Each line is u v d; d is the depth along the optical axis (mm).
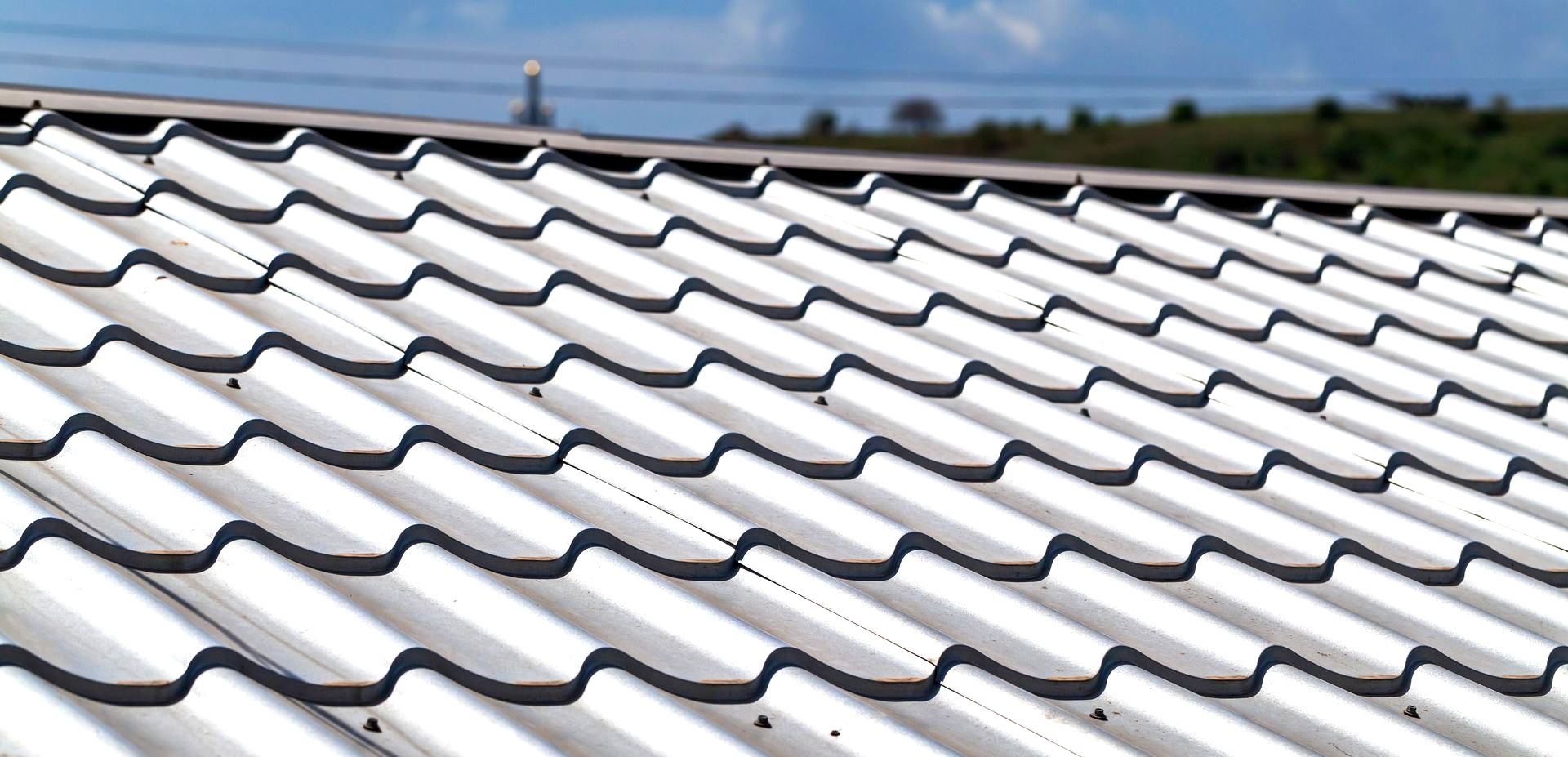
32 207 4316
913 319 4844
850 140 72562
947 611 3234
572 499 3410
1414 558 3881
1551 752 3148
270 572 2842
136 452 3164
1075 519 3746
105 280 4004
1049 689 3021
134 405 3383
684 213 5492
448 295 4277
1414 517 4008
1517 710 3225
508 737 2531
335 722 2541
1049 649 3141
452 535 3152
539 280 4523
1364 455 4367
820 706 2811
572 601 3031
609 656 2791
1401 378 5008
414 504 3260
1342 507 4047
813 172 6211
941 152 73062
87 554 2775
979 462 3928
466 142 5750
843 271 5105
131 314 3842
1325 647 3385
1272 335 5258
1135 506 3758
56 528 2811
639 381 4055
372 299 4238
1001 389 4344
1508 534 4129
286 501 3145
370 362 3832
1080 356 4801
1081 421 4207
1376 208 6941
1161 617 3328
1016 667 3055
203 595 2789
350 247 4520
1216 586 3553
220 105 5445
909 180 6344
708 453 3684
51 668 2480
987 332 4750
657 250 5086
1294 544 3791
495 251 4676
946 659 2992
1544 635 3666
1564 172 59906
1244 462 4195
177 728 2455
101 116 5246
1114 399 4461
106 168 4703
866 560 3348
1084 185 6547
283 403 3553
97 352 3566
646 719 2682
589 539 3170
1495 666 3463
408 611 2879
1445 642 3529
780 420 3955
